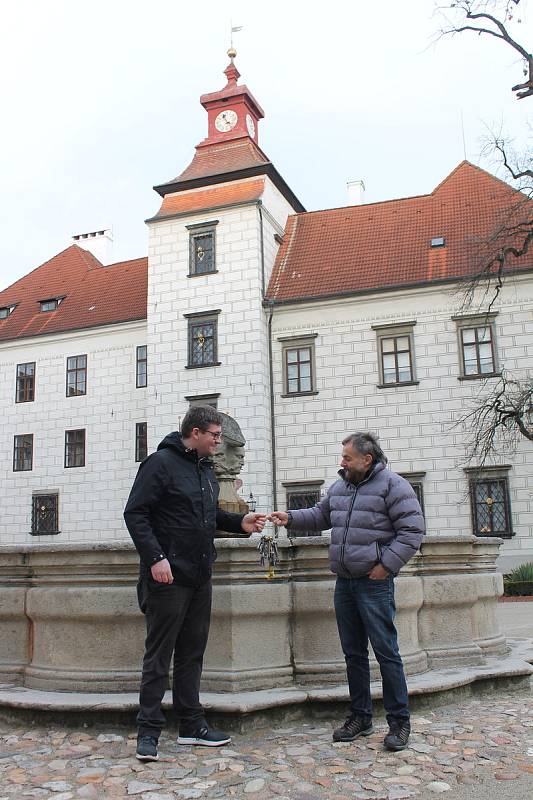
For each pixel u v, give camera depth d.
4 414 33.03
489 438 22.31
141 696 5.00
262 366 27.23
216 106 32.34
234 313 27.81
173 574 4.99
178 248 29.23
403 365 26.11
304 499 26.22
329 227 31.02
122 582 6.08
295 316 27.59
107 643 6.06
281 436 26.84
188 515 5.05
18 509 31.83
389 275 27.19
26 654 6.52
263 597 6.05
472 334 25.59
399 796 4.14
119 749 5.04
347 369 26.56
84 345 32.12
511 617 14.56
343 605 5.36
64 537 30.77
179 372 28.17
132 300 32.75
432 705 6.09
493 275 23.42
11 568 6.52
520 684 6.88
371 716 5.33
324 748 5.02
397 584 6.56
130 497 5.03
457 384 25.27
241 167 29.89
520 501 23.94
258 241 28.19
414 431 25.42
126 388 30.97
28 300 36.06
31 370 33.12
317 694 5.74
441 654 6.98
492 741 5.12
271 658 6.12
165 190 30.45
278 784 4.35
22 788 4.33
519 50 20.67
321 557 6.28
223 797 4.16
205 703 5.40
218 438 5.27
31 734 5.43
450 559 7.24
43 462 31.83
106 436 30.91
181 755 4.90
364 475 5.34
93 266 37.84
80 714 5.54
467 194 29.92
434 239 28.00
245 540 6.07
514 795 4.13
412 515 5.14
